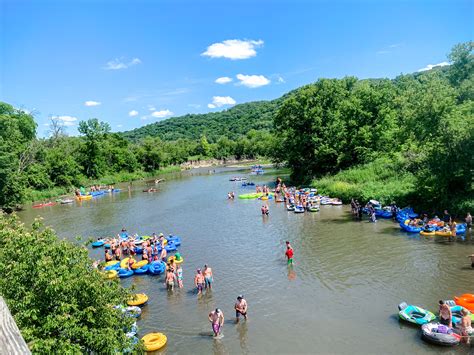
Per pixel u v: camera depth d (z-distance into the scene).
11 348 2.84
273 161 93.19
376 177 59.25
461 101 60.72
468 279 26.06
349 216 47.88
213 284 28.95
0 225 15.10
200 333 21.94
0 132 79.44
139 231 47.41
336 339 20.25
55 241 15.66
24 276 13.28
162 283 29.91
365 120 70.75
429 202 43.91
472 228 37.34
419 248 33.31
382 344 19.41
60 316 12.62
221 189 82.56
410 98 58.28
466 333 18.81
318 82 79.94
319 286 27.14
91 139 117.38
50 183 94.50
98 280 15.21
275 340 20.62
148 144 142.38
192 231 45.66
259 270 31.11
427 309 22.58
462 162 39.94
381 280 27.22
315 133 75.88
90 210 67.12
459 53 74.12
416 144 54.25
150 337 21.14
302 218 48.66
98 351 13.71
